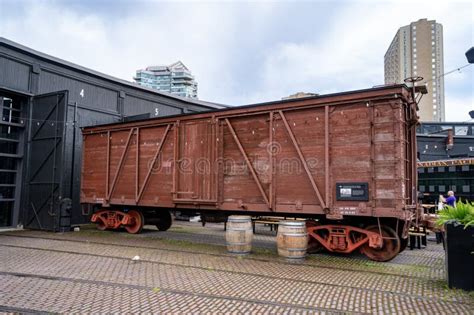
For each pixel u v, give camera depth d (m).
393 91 8.52
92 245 10.79
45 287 6.25
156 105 21.42
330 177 9.14
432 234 15.11
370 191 8.60
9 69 14.54
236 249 9.49
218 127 11.01
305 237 9.01
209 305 5.36
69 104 16.56
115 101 18.92
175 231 14.78
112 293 5.91
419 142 27.12
